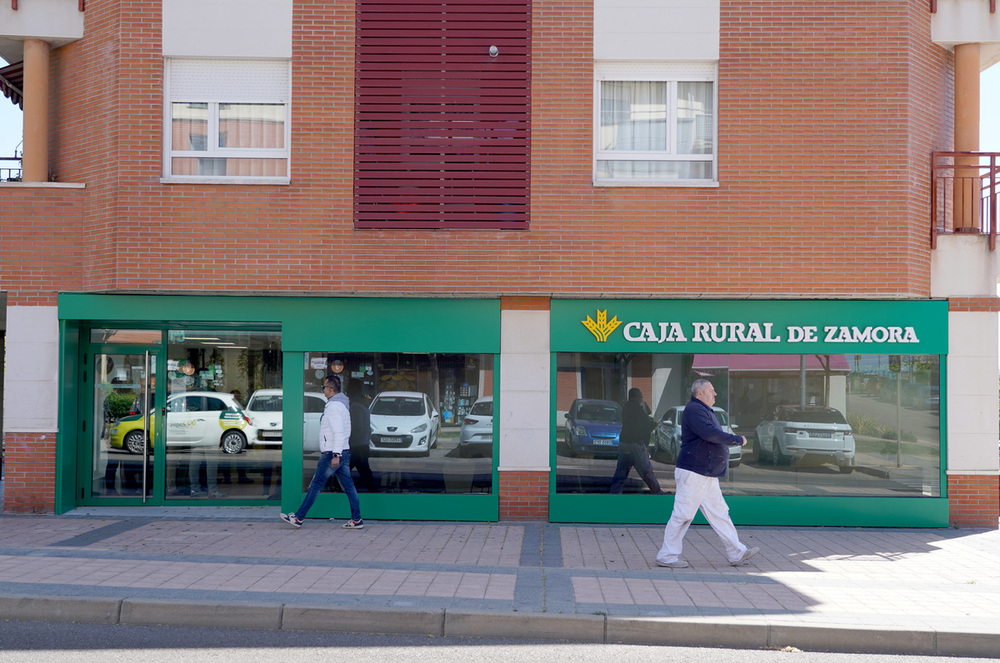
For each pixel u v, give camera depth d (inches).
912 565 333.1
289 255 409.7
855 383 424.2
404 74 416.5
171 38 414.3
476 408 425.1
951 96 435.8
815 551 359.9
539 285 409.1
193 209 409.4
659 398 424.5
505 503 422.0
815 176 407.2
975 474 420.2
